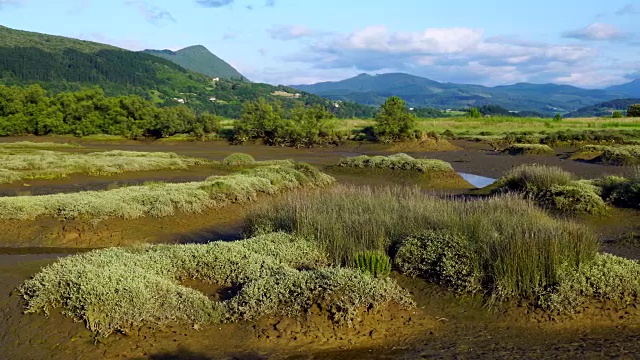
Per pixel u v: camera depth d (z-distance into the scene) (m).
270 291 7.46
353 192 13.61
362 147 53.41
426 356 6.35
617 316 7.32
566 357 6.26
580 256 8.26
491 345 6.64
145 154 38.28
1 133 64.81
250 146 58.38
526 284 7.73
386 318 7.23
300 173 23.19
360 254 8.62
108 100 68.62
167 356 6.36
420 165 27.80
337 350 6.54
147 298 7.21
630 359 6.18
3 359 6.36
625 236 12.55
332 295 7.24
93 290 7.17
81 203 14.44
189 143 62.06
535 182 17.30
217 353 6.46
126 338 6.70
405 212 11.10
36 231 13.24
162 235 13.86
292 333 6.86
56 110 67.12
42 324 7.04
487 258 8.31
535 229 9.10
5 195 20.27
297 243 9.83
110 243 13.05
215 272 8.74
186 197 16.12
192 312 7.18
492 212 11.17
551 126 69.44
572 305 7.38
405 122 52.84
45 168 27.31
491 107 178.00
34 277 8.27
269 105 63.25
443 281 8.38
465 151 46.72
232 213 16.48
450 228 9.88
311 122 57.41
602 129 60.06
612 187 16.48
